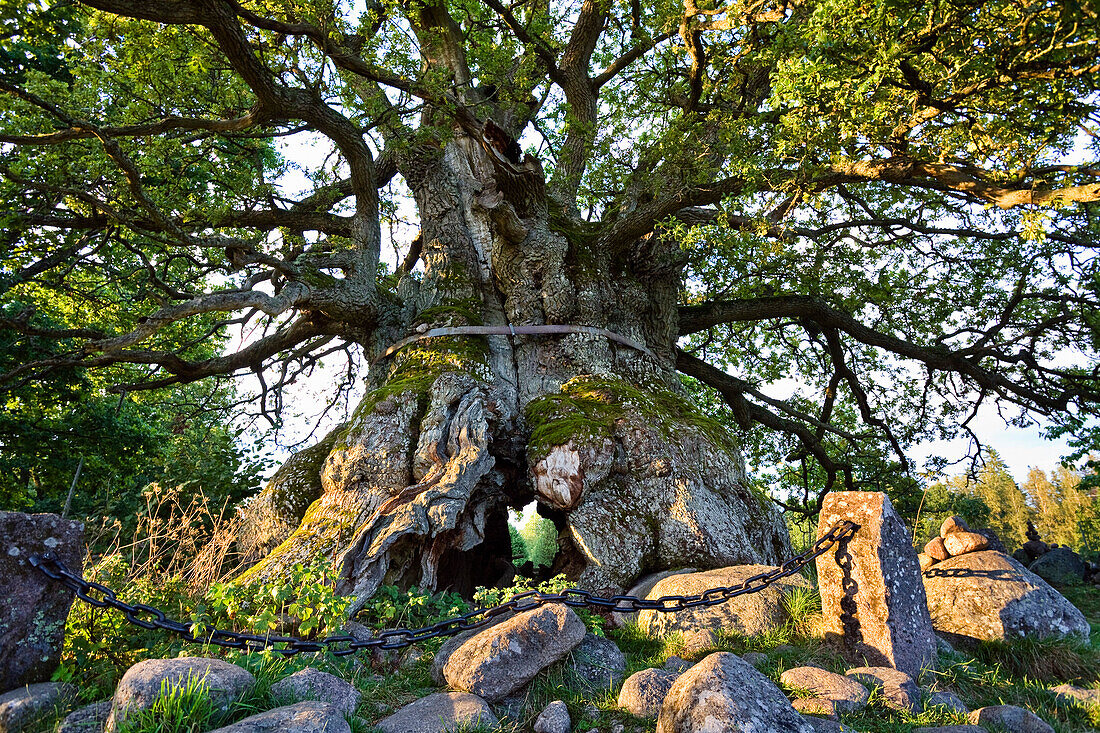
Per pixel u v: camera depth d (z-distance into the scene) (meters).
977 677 4.87
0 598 3.92
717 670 3.62
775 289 13.60
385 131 10.57
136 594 5.37
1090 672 4.89
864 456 16.17
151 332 8.41
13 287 12.05
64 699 3.83
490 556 11.13
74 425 14.24
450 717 3.98
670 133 9.36
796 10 7.05
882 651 4.88
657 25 11.35
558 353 10.27
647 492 8.13
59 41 9.50
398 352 10.26
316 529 7.52
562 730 3.99
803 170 7.70
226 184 11.76
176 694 3.36
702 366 13.41
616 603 5.16
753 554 8.01
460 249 11.73
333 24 8.87
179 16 7.38
